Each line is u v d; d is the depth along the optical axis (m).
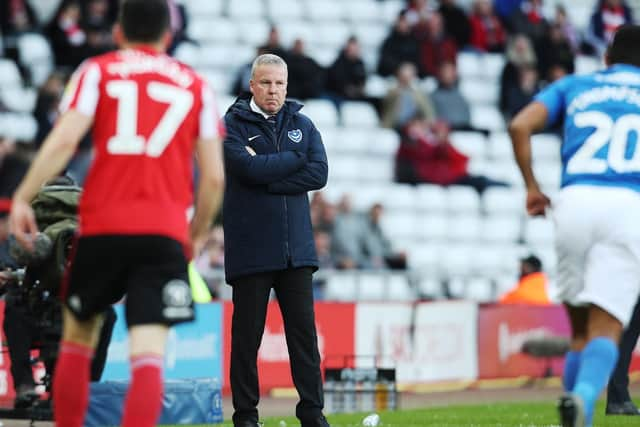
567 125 20.52
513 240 67.31
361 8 76.81
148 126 17.25
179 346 38.78
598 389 18.95
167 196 17.30
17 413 27.72
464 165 67.56
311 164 24.94
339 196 63.97
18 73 63.66
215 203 17.88
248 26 71.81
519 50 74.44
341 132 67.12
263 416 34.50
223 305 40.69
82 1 63.62
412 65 70.50
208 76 67.25
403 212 65.31
